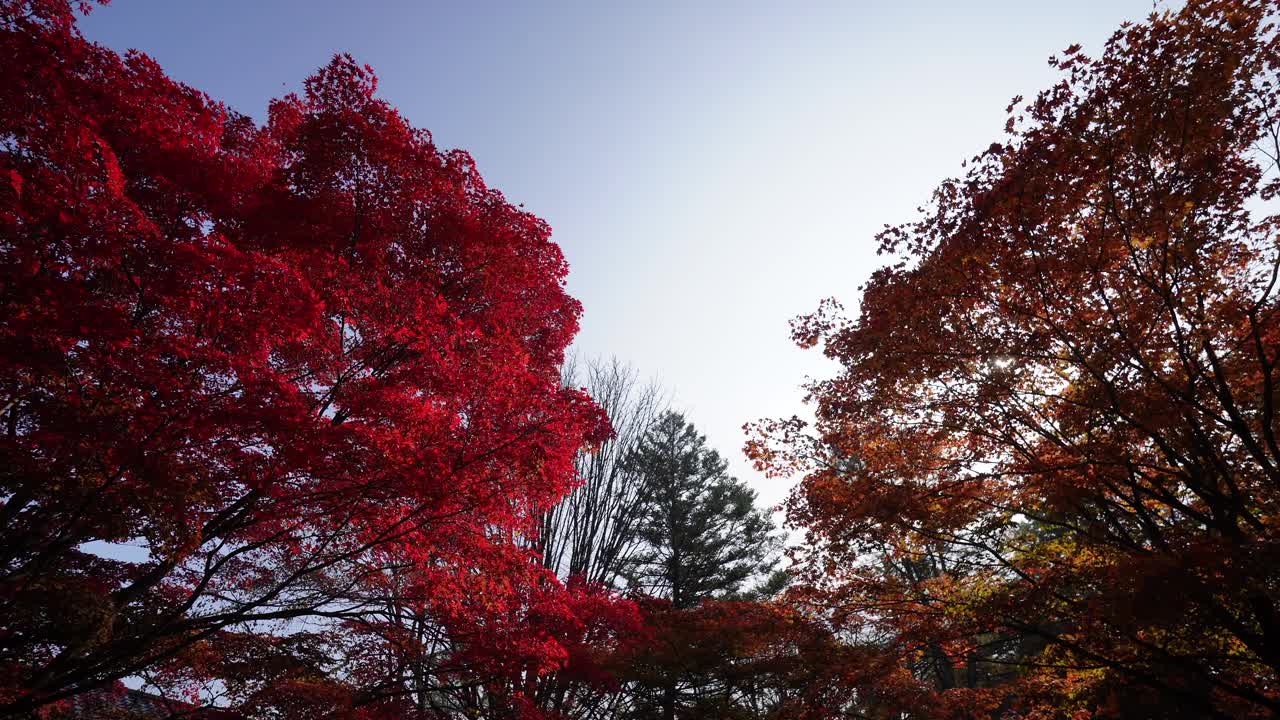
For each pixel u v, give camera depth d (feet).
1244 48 23.67
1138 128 25.38
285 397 19.60
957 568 37.91
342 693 27.73
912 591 36.42
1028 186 26.66
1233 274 29.43
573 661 41.47
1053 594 29.50
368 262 27.32
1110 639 30.35
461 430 23.30
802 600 37.96
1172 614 22.27
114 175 19.35
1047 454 32.01
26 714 21.56
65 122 20.53
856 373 34.47
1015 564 34.96
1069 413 31.30
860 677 34.99
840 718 38.14
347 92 28.50
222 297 18.97
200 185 25.00
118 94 23.08
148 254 19.21
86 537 22.33
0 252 17.51
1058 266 27.89
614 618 41.32
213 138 26.71
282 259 24.00
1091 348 28.96
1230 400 26.76
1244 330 28.35
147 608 26.94
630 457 68.49
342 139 27.09
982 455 33.65
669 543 89.71
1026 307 29.84
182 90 26.04
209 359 19.43
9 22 20.86
